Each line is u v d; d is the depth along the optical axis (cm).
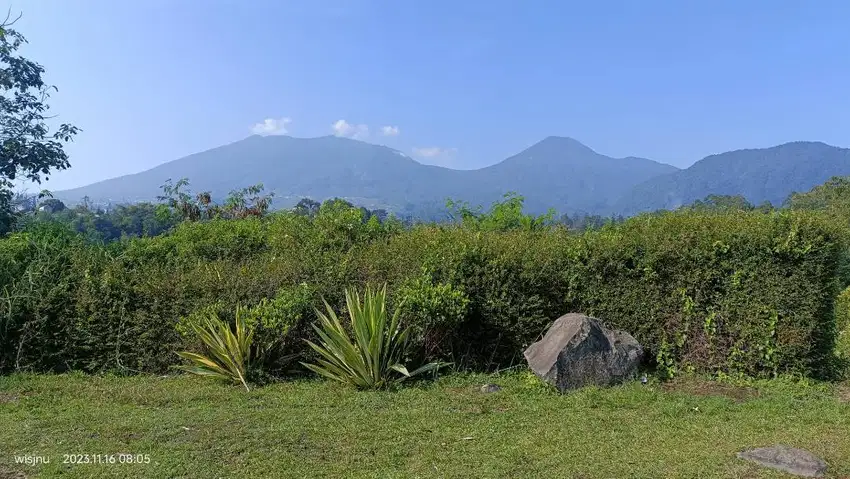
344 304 716
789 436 473
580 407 559
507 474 402
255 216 1188
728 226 677
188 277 746
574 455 434
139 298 736
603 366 631
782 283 646
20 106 1495
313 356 698
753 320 654
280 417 529
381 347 637
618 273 702
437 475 401
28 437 481
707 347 667
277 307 682
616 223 820
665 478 394
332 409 556
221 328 663
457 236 777
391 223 1025
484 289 711
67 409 573
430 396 598
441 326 680
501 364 711
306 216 1044
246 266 786
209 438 473
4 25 1430
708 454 433
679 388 631
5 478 405
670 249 677
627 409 556
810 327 639
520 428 500
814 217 654
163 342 725
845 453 435
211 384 662
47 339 734
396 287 716
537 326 709
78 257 788
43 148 1509
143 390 635
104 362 731
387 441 468
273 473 408
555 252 732
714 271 667
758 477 396
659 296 686
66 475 405
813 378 655
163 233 1014
